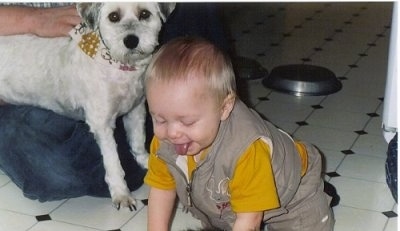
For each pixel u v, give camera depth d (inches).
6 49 66.9
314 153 47.4
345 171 73.2
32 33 65.9
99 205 66.7
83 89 64.1
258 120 41.3
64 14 64.2
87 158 66.6
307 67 104.0
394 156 64.6
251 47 125.1
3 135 67.3
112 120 65.7
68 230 62.0
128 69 62.7
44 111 67.8
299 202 46.2
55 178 66.1
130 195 66.9
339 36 132.6
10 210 65.4
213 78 37.4
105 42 61.2
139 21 60.6
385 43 127.0
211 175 40.9
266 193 39.6
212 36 71.4
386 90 73.2
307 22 143.2
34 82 66.5
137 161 71.0
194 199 42.9
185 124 37.5
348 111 91.4
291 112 91.3
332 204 65.1
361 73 108.6
